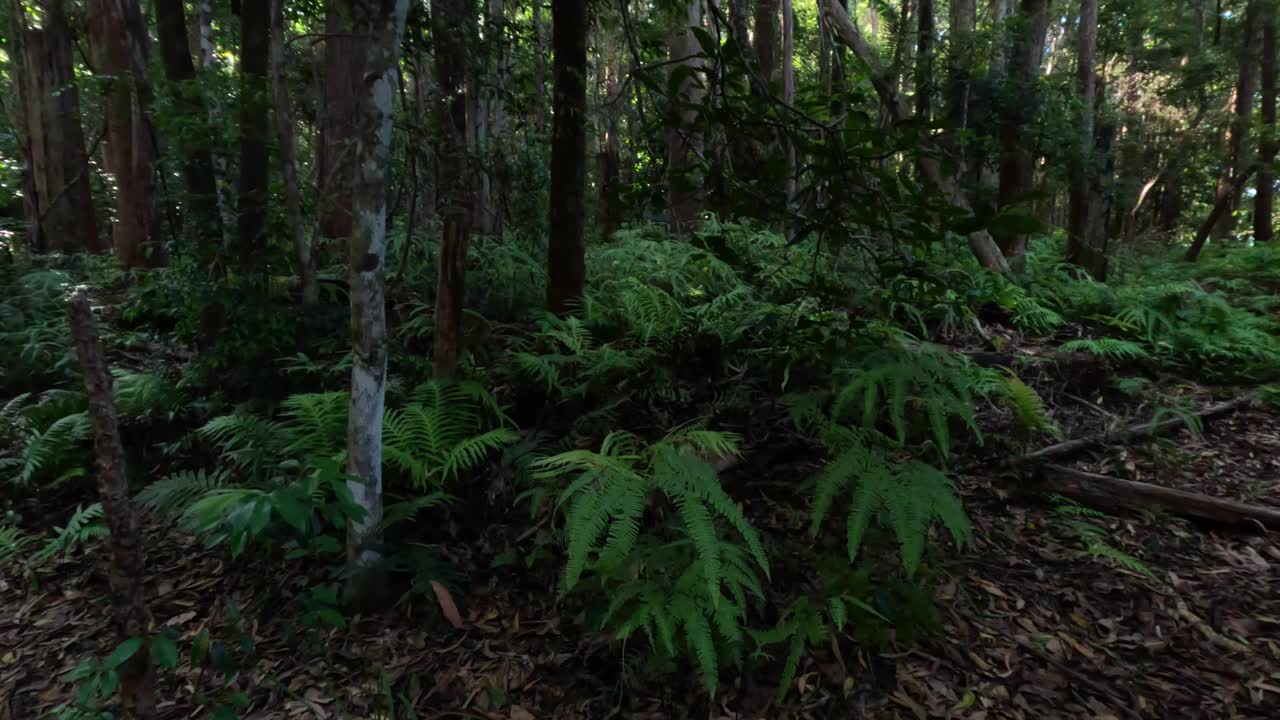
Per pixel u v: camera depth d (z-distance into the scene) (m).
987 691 2.37
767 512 3.20
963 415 2.96
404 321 4.59
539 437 3.54
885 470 2.71
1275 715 2.24
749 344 4.10
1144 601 2.78
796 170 2.41
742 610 2.23
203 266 4.21
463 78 4.39
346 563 2.88
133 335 5.40
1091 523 3.30
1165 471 3.78
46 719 2.38
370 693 2.43
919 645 2.55
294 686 2.47
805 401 3.33
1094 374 4.71
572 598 2.77
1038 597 2.81
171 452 3.89
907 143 2.16
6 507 3.66
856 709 2.30
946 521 2.49
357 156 2.52
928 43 7.55
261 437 3.50
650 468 2.65
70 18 8.86
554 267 4.61
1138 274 8.20
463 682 2.46
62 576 3.22
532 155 5.57
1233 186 10.21
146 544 3.36
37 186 8.56
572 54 4.11
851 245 2.78
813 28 11.23
